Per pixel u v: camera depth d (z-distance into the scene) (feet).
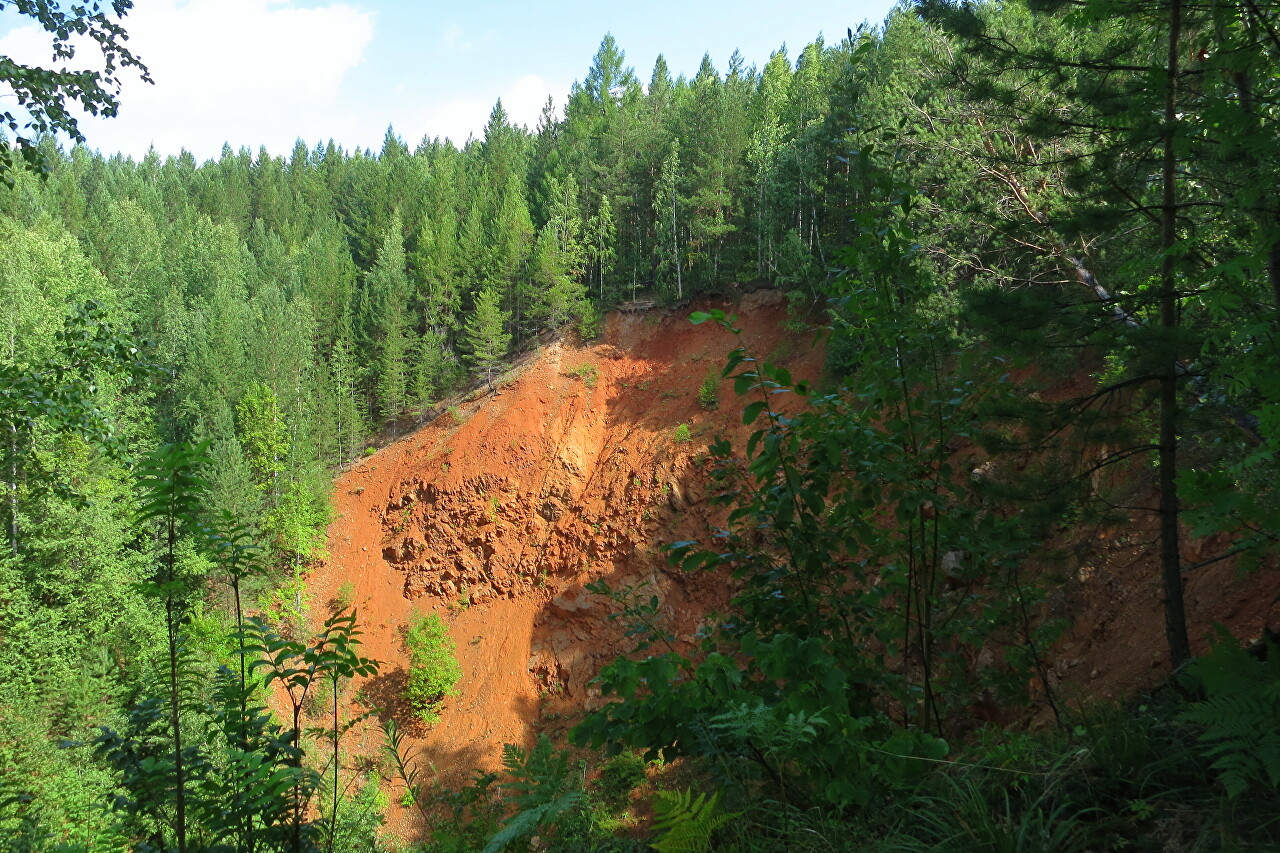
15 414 33.68
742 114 163.32
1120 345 22.29
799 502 14.85
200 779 14.35
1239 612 32.09
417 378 160.35
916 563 16.75
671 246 160.15
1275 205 14.32
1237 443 22.76
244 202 310.45
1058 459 24.64
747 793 12.54
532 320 170.91
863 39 19.35
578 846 13.58
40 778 45.80
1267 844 9.04
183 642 14.88
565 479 133.69
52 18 27.02
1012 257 50.70
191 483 13.33
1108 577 44.47
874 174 16.90
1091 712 16.25
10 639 70.64
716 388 132.36
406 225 249.55
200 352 152.25
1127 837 10.55
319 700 88.17
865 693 13.99
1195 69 19.63
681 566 15.65
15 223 130.82
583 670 110.22
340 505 146.41
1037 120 26.76
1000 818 11.53
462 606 126.72
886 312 15.74
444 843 15.53
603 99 273.13
